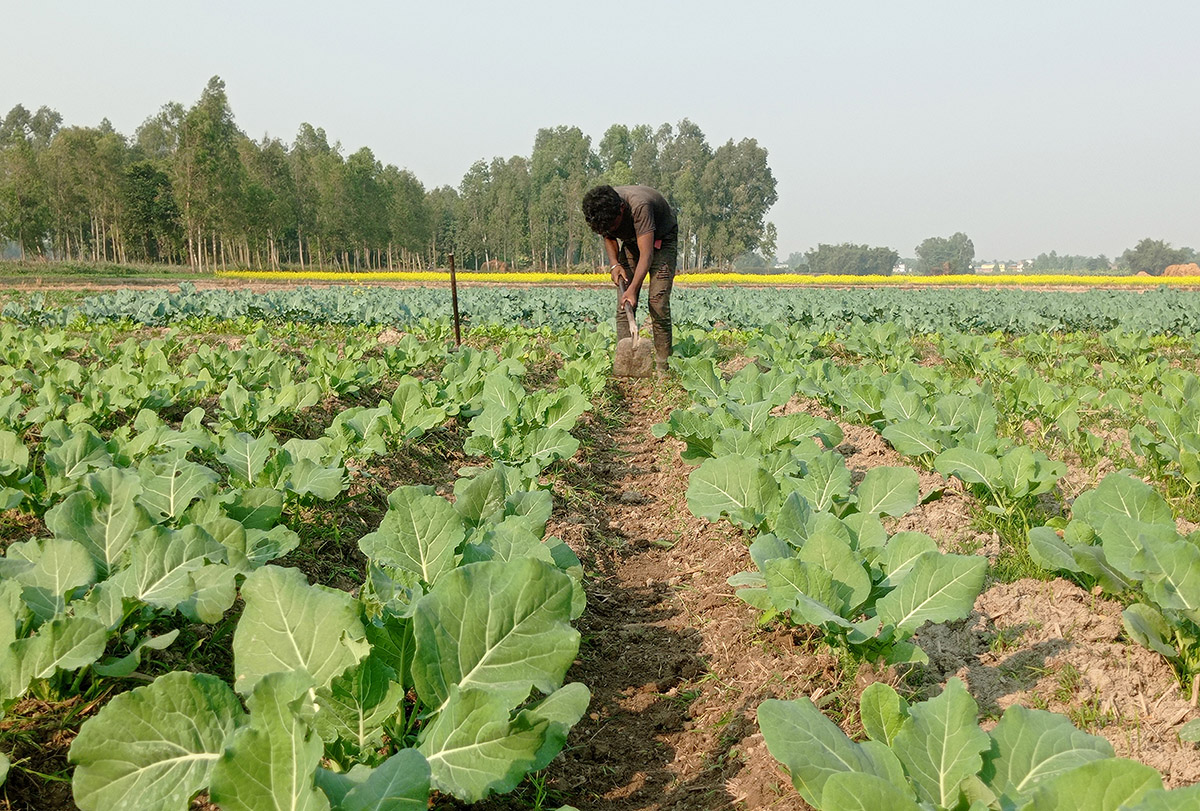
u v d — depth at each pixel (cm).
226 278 5397
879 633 278
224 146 6856
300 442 449
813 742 194
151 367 704
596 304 1948
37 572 268
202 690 199
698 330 1370
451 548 284
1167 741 236
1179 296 3058
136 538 273
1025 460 412
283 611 216
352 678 211
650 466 669
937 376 785
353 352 962
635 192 876
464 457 640
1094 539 333
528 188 12631
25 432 530
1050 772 193
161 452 458
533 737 192
